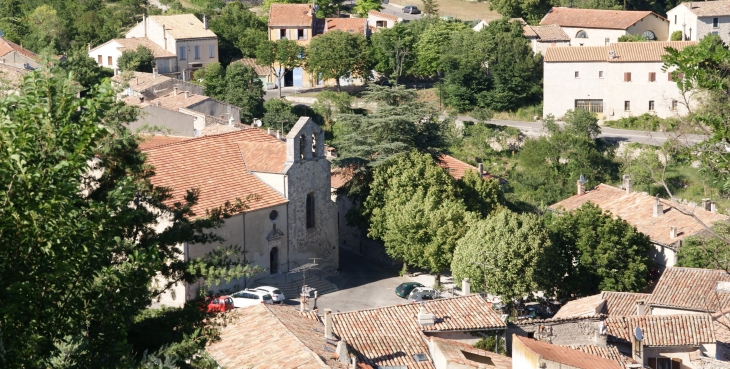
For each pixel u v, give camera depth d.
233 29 166.88
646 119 141.88
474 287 78.38
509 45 149.12
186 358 33.50
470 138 138.38
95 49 154.25
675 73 35.56
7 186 25.61
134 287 29.98
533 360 45.44
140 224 38.94
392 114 96.06
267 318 52.50
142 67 150.00
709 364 59.06
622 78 143.25
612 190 102.44
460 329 58.38
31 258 26.27
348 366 47.78
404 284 84.06
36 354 26.47
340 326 56.56
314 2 187.12
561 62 144.25
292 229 84.75
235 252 41.31
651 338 60.31
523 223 79.25
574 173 128.38
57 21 167.50
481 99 148.62
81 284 28.72
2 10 177.00
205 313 37.94
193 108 115.38
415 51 158.38
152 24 158.25
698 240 73.38
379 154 93.38
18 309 25.91
